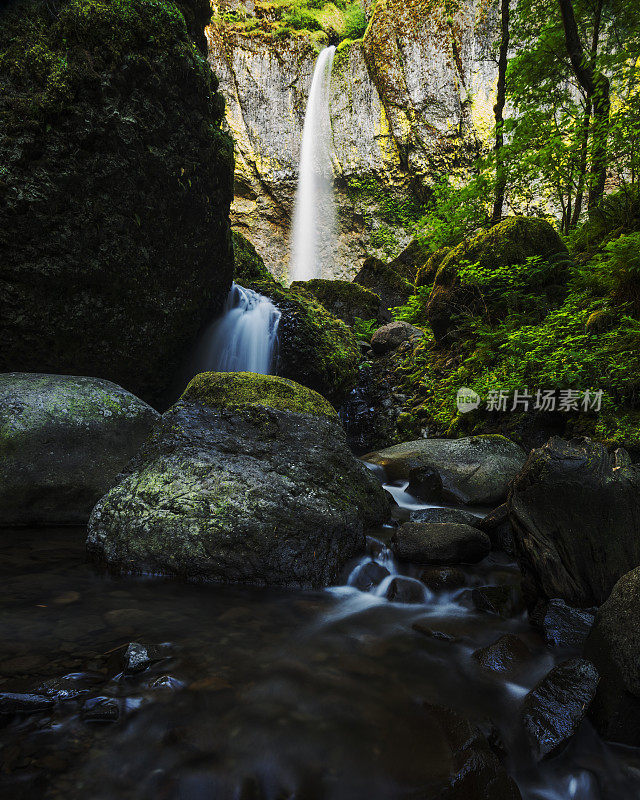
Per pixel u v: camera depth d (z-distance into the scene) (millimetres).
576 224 10070
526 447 5516
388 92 23500
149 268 6145
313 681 1931
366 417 8469
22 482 3609
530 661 2127
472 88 22109
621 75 7836
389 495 4445
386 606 2742
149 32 5289
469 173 22969
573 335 5531
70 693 1665
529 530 2539
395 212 25016
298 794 1417
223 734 1591
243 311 8430
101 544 2965
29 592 2523
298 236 26797
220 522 2908
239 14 25281
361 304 12062
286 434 3598
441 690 1930
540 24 10500
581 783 1573
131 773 1409
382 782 1448
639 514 2355
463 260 7504
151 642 2088
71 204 5164
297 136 25562
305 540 2965
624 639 1798
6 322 5234
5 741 1474
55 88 4777
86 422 3996
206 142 6383
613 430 4578
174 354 7219
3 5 4785
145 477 3246
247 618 2434
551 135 8047
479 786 1418
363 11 26812
